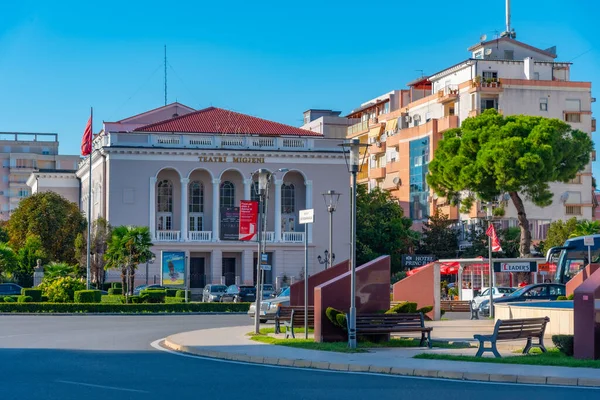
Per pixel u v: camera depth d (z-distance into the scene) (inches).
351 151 1082.1
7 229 3754.9
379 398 655.8
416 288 1672.0
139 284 3211.1
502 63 3713.1
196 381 759.7
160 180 3358.8
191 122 3435.0
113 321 1845.5
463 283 2637.8
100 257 3115.2
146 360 959.0
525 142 2755.9
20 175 6702.8
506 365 848.9
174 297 2615.7
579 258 2031.3
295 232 3388.3
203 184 3408.0
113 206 3250.5
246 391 693.3
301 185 3472.0
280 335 1289.4
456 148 2955.2
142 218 3270.2
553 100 3636.8
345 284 1149.1
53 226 3521.2
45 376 789.9
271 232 3363.7
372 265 1168.8
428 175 3061.0
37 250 3299.7
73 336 1354.6
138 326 1652.3
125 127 3779.5
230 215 3026.6
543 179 2770.7
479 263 2383.1
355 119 4783.5
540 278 2440.9
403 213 3816.4
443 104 3779.5
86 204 4013.3
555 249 2058.3
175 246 3284.9
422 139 3841.0
